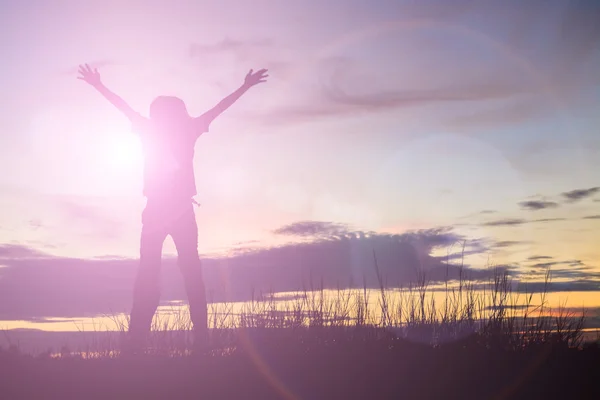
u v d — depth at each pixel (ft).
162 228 29.30
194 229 29.84
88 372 25.54
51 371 25.55
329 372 25.70
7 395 22.67
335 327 31.01
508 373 25.75
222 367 26.30
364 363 26.94
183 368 26.11
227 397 22.76
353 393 23.29
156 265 29.30
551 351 28.43
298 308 32.04
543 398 23.11
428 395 23.22
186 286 29.53
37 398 22.40
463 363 26.89
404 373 25.64
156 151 29.73
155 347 29.45
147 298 28.94
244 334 30.45
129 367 26.30
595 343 29.68
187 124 30.27
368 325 31.24
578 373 25.90
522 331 30.35
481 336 30.19
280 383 24.29
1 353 28.09
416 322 31.09
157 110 30.09
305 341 30.12
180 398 22.62
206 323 29.37
